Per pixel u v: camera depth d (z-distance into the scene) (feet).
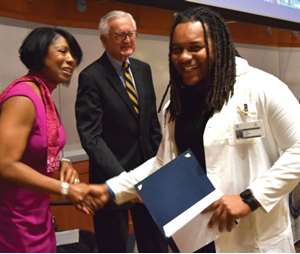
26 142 4.38
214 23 3.96
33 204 4.64
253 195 3.68
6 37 7.62
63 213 8.71
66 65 4.91
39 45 4.75
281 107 3.82
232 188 4.02
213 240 3.92
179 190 3.64
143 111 7.11
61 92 8.90
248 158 4.02
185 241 3.84
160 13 10.74
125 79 7.06
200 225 3.80
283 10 13.35
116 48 6.90
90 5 9.01
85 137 6.61
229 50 4.03
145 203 3.59
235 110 3.99
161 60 11.07
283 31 15.76
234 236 4.08
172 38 3.99
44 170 4.69
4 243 4.63
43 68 4.84
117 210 6.97
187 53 3.88
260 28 14.64
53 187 4.33
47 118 4.65
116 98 6.86
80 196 4.35
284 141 3.86
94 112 6.70
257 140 4.00
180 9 9.27
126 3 8.98
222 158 4.02
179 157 3.83
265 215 4.06
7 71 7.72
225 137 4.00
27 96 4.35
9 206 4.56
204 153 4.12
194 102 4.25
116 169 6.43
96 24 9.23
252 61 14.64
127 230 7.27
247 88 4.00
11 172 4.24
